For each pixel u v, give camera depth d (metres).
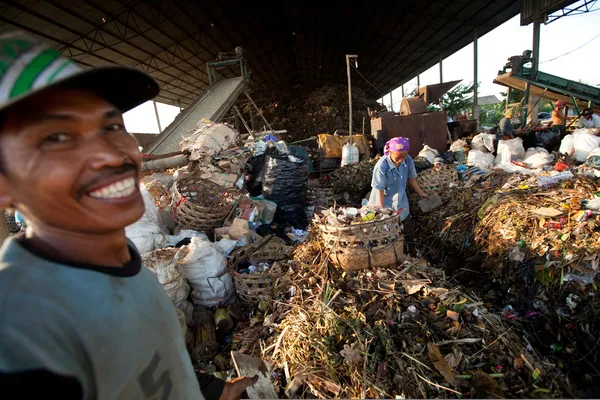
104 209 0.61
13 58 0.51
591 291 2.63
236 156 5.72
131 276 0.71
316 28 17.17
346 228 2.47
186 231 3.50
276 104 21.39
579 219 2.96
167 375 0.74
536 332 2.67
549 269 2.87
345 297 2.34
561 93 9.29
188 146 5.68
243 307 2.80
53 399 0.46
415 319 2.16
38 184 0.55
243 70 12.19
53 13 8.70
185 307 2.59
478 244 3.61
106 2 9.24
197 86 22.52
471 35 15.28
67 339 0.52
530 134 6.92
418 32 15.59
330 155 8.34
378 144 7.59
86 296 0.57
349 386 1.81
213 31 14.63
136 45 12.96
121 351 0.60
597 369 2.32
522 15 11.02
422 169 5.91
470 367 1.91
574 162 5.22
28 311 0.49
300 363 1.94
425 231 4.52
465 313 2.21
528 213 3.30
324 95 19.91
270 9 14.65
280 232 4.32
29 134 0.54
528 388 1.86
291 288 2.56
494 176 4.81
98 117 0.60
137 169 0.69
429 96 9.31
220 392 1.14
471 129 9.02
